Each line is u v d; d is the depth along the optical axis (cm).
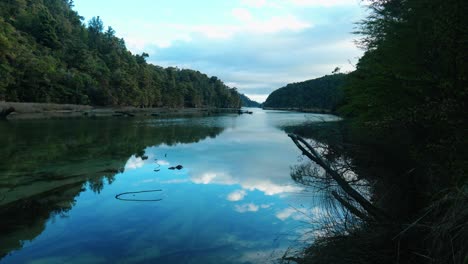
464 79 272
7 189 737
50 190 734
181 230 503
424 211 331
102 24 12731
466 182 257
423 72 331
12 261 402
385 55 397
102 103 6247
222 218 558
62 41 7600
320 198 614
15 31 5688
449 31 274
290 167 1031
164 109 8394
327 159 636
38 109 3903
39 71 4631
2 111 3095
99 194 708
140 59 12244
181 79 14038
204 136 2078
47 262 399
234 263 393
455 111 282
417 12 340
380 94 396
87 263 396
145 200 667
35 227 514
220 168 1017
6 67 3953
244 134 2280
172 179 858
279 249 428
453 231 247
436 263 254
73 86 5450
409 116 333
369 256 325
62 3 11550
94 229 506
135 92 7556
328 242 386
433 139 344
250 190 748
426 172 348
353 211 400
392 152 425
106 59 8725
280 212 583
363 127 462
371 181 485
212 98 14675
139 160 1139
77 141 1595
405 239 321
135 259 407
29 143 1473
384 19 399
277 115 6694
